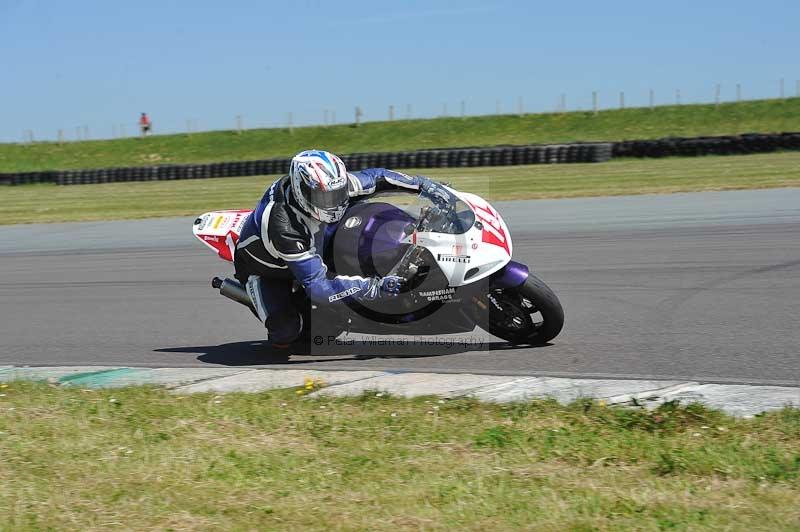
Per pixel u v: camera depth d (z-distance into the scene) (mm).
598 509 4453
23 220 26766
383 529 4379
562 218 19344
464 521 4406
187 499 4859
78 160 77250
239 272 8727
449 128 71125
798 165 30141
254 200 29688
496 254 7656
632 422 5727
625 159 42312
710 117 62906
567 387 6828
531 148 43031
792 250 13070
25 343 10156
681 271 11984
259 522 4543
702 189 23641
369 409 6359
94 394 7211
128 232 21734
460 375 7391
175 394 7152
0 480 5289
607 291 10953
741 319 9031
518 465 5129
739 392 6500
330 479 5059
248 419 6234
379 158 46000
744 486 4648
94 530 4535
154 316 11148
